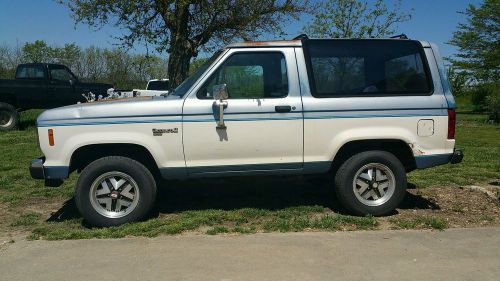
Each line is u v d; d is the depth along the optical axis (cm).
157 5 1337
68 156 521
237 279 400
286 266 425
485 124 1836
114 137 522
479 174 795
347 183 557
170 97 552
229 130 532
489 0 2691
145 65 2944
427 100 554
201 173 538
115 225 532
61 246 477
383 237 496
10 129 1476
